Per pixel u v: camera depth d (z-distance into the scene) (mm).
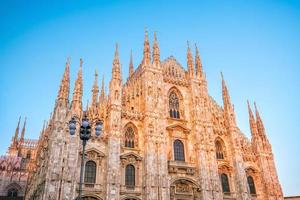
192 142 75500
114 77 69938
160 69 78312
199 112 78438
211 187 70000
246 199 72875
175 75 83812
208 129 77250
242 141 84312
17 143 126188
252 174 80562
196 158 73125
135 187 63031
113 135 63375
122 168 63281
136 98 74812
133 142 68188
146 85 73938
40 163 70438
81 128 33875
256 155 83062
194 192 69000
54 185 53812
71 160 57250
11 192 104250
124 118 68812
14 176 106125
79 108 63375
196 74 84875
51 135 60844
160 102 73688
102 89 76562
